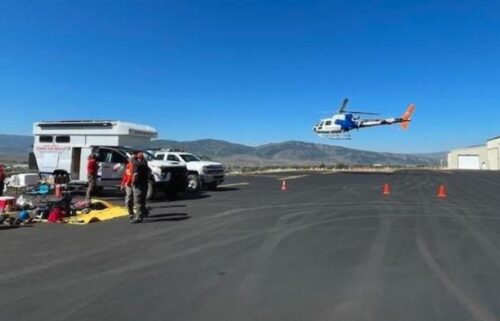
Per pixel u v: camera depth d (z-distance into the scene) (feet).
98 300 21.49
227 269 27.32
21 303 21.07
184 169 71.26
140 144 83.46
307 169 233.96
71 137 80.12
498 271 27.17
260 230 41.01
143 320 19.01
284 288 23.50
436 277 25.80
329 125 183.83
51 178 65.67
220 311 20.07
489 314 19.89
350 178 141.90
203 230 40.96
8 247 33.55
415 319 19.26
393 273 26.58
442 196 78.02
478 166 351.46
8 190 70.69
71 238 37.17
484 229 42.29
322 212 53.83
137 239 36.68
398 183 117.70
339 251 32.40
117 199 68.80
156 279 25.12
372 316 19.57
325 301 21.48
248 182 116.67
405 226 43.75
